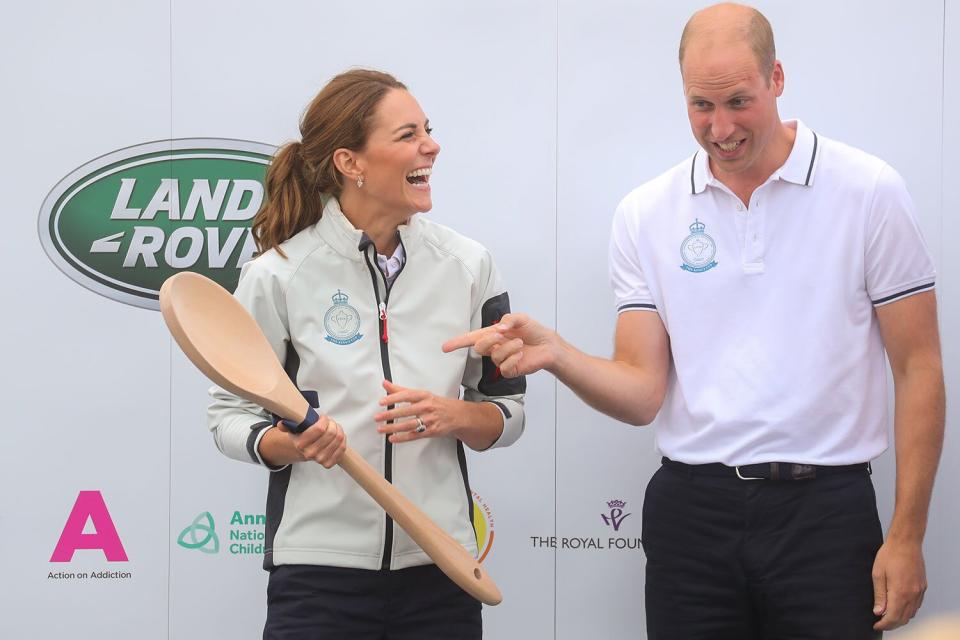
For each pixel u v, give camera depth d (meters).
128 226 6.75
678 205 5.51
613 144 6.52
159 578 6.76
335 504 4.97
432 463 5.07
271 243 5.23
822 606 5.09
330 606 4.95
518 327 4.91
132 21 6.72
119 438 6.75
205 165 6.72
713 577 5.30
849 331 5.21
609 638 6.61
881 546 5.21
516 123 6.57
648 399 5.45
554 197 6.56
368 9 6.61
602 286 6.55
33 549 6.77
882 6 6.30
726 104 4.97
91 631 6.78
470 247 5.35
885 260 5.16
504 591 6.65
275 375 4.66
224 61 6.70
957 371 6.32
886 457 6.38
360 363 5.02
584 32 6.51
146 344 6.74
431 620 5.08
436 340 5.14
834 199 5.22
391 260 5.20
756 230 5.29
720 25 5.02
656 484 5.55
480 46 6.57
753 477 5.18
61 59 6.74
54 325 6.77
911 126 6.30
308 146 5.14
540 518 6.63
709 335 5.38
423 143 5.02
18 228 6.77
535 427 6.62
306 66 6.66
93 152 6.74
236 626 6.75
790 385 5.20
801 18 6.36
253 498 6.72
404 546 5.00
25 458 6.77
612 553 6.60
